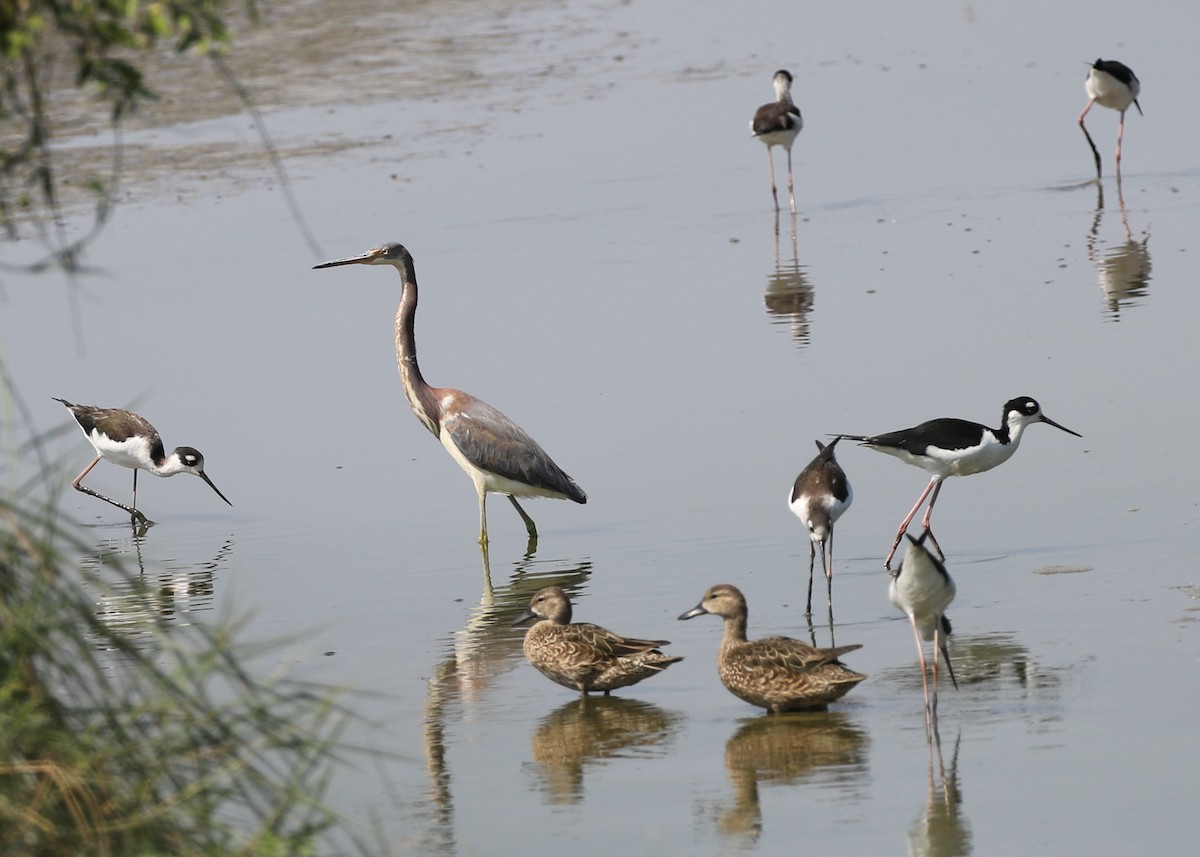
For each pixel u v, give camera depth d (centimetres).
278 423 2006
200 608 1439
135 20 706
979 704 1130
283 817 763
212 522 1734
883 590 1391
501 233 2783
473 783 1063
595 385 2022
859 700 1160
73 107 3306
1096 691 1129
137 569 1583
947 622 1147
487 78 3812
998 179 2988
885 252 2541
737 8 4684
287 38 4056
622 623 1353
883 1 4797
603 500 1677
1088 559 1396
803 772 1049
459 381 2073
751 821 979
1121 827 938
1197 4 4534
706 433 1834
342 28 4153
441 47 4025
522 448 1642
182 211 2950
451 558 1574
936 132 3388
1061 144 3228
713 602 1179
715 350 2119
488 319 2323
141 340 2336
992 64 3991
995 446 1465
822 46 4238
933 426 1463
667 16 4494
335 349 2262
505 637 1358
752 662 1149
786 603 1370
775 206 2878
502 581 1495
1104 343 2011
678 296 2375
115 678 1154
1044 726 1082
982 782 1012
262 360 2233
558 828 986
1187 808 956
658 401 1948
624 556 1529
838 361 2033
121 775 711
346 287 2548
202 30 722
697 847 949
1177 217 2616
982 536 1495
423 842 976
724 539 1545
